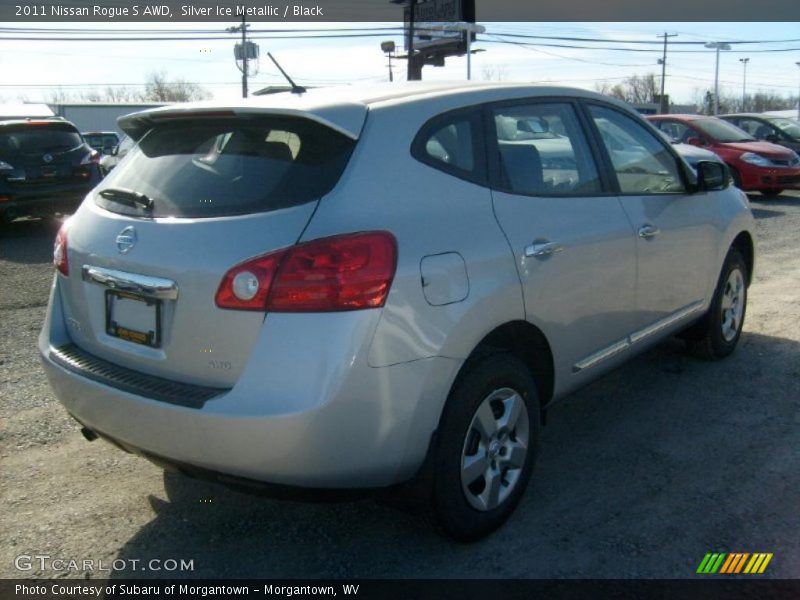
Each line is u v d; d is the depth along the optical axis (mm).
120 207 3289
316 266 2707
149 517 3553
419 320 2865
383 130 3072
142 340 3041
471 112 3436
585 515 3520
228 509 3619
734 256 5293
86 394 3121
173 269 2887
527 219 3420
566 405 4809
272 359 2695
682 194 4621
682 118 15375
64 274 3457
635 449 4180
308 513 3582
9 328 6492
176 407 2789
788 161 14344
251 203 2914
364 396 2730
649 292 4254
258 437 2668
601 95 4273
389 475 2883
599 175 4000
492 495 3299
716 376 5191
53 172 11742
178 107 3336
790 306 6848
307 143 3023
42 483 3836
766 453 4105
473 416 3141
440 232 3023
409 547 3301
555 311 3506
